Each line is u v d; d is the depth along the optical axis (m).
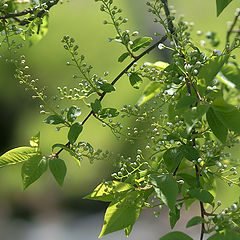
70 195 10.88
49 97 12.02
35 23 3.14
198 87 2.93
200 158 2.96
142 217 9.84
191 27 3.03
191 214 9.22
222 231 2.85
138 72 3.05
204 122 2.99
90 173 10.98
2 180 11.00
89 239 9.84
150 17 13.09
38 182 11.05
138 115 3.01
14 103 11.94
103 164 10.96
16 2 3.20
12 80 11.92
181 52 3.00
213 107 2.88
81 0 14.21
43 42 13.05
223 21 10.35
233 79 2.89
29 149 2.96
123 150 10.17
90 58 13.42
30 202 10.81
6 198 10.85
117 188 2.95
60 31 13.59
